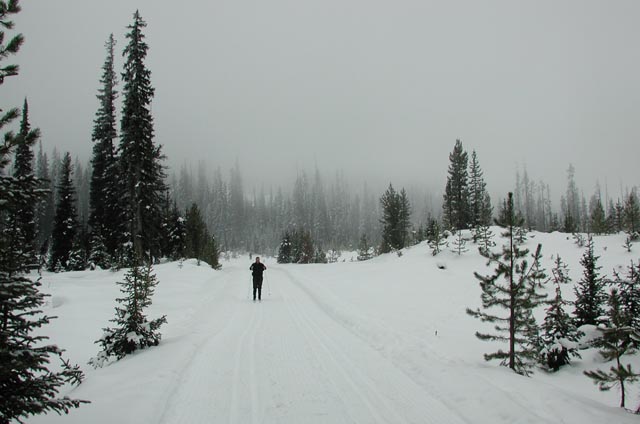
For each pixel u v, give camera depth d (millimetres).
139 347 8844
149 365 7418
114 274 25469
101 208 35875
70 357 9297
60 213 38125
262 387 6488
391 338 9867
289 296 18281
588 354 9391
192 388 6438
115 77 35125
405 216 49125
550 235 33594
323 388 6457
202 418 5344
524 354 7742
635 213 31656
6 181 3984
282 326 11430
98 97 35062
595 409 5473
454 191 48344
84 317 12992
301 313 13703
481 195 56469
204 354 8375
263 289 20938
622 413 5512
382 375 7109
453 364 7805
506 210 8234
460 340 10203
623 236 28844
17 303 4047
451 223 48094
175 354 8172
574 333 9352
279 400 5957
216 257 45281
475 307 14859
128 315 8836
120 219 30875
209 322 12031
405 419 5324
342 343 9430
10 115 4301
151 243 30516
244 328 11125
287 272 31766
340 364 7742
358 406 5750
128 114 27828
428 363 7762
